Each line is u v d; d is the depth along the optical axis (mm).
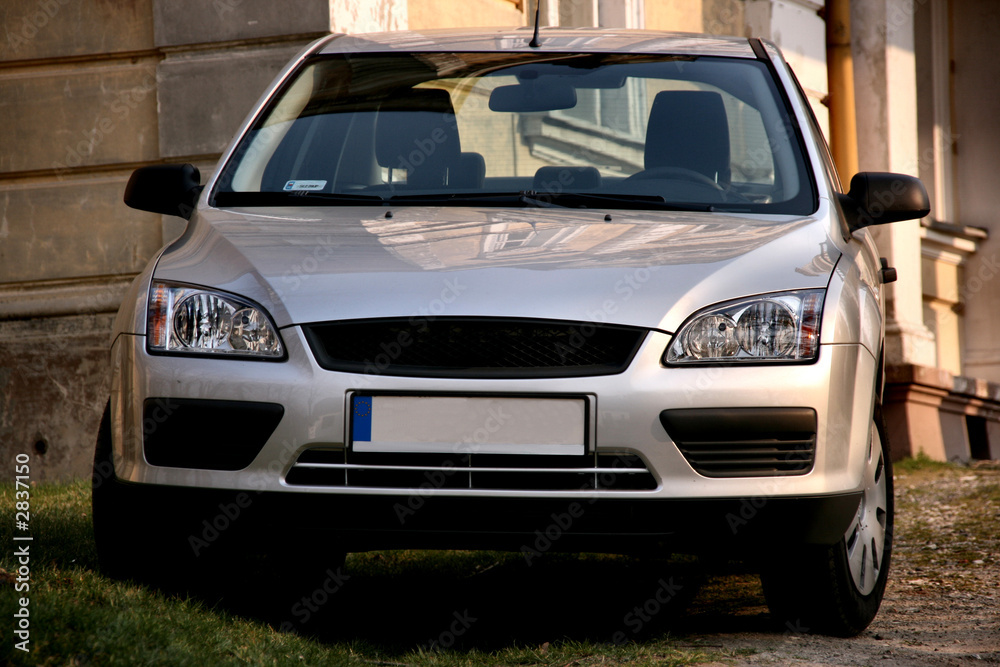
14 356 21359
